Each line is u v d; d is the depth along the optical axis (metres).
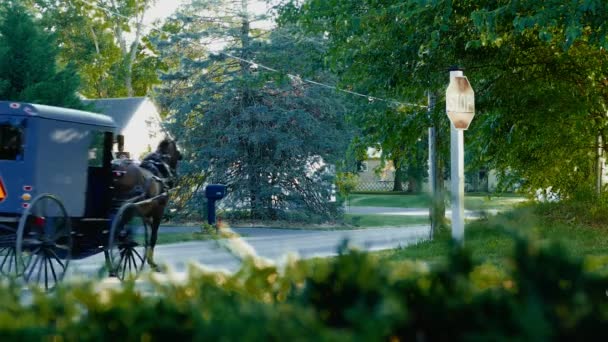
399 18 21.23
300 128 40.41
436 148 26.06
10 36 34.19
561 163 26.27
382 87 22.64
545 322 2.05
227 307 2.40
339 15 21.72
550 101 22.58
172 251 23.62
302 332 2.08
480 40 19.23
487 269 2.95
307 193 40.72
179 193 41.34
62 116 15.48
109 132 16.86
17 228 14.78
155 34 44.25
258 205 40.62
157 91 43.66
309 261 3.17
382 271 2.62
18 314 2.65
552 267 2.39
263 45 40.47
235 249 3.39
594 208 24.14
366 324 2.03
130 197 17.23
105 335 2.42
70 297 2.68
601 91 24.64
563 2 16.78
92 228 16.12
